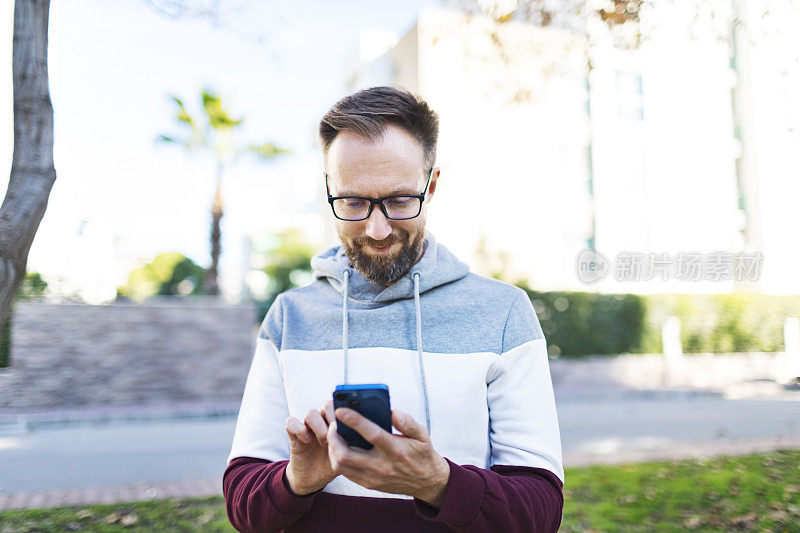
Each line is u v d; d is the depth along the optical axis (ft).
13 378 31.91
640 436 24.09
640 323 42.91
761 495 14.26
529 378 3.81
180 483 16.57
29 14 7.30
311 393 3.98
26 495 15.20
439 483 2.87
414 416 3.80
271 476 3.48
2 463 20.08
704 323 44.52
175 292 55.72
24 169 7.20
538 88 15.74
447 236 42.80
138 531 12.14
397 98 3.80
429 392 3.78
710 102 50.85
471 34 15.75
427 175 4.00
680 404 34.40
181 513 13.39
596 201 47.60
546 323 40.65
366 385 2.93
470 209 43.57
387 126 3.69
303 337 4.22
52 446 23.39
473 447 3.71
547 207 46.19
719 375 43.09
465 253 43.09
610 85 48.62
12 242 7.00
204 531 12.12
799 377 43.06
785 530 11.89
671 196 50.08
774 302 45.73
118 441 24.54
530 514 3.14
